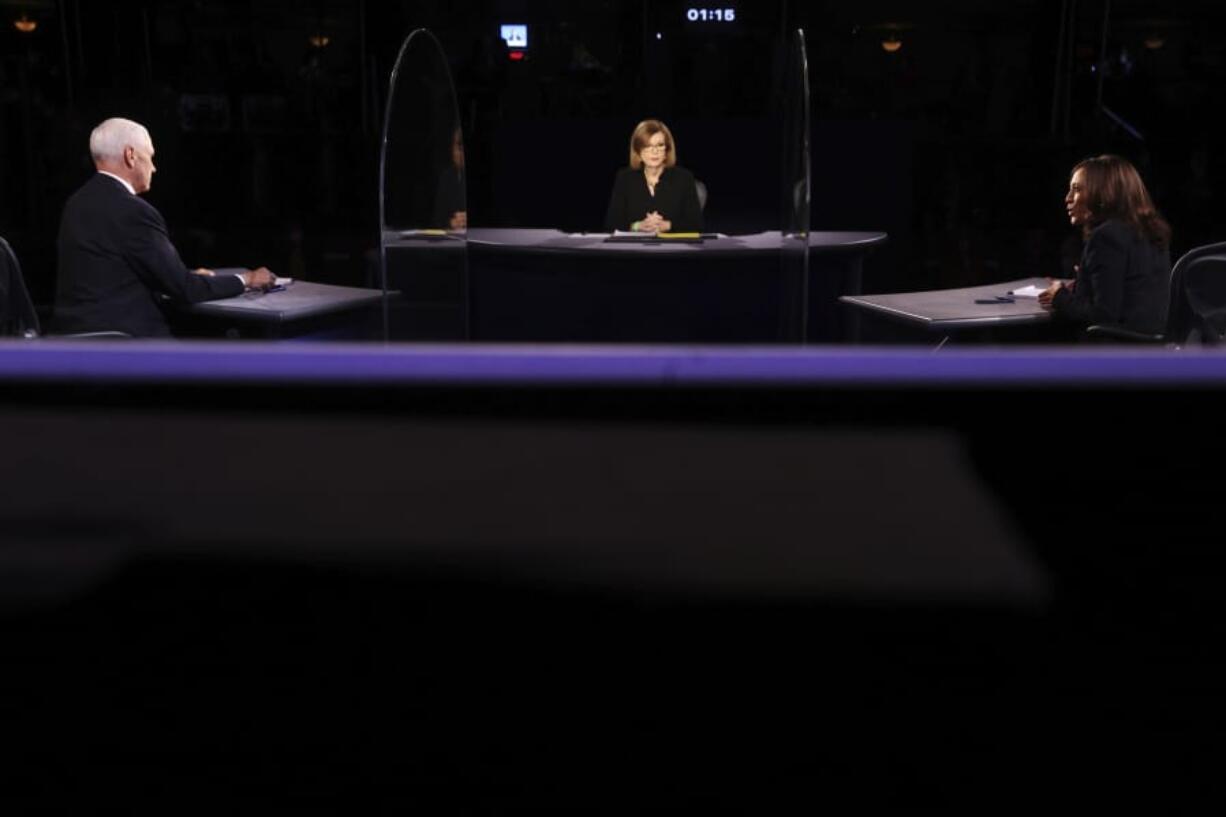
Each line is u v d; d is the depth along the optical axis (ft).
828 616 2.25
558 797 2.36
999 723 2.30
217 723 2.33
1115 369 2.13
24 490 2.21
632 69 32.68
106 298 11.93
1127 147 33.78
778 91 30.22
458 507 2.21
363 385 2.15
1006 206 33.45
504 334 15.88
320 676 2.30
